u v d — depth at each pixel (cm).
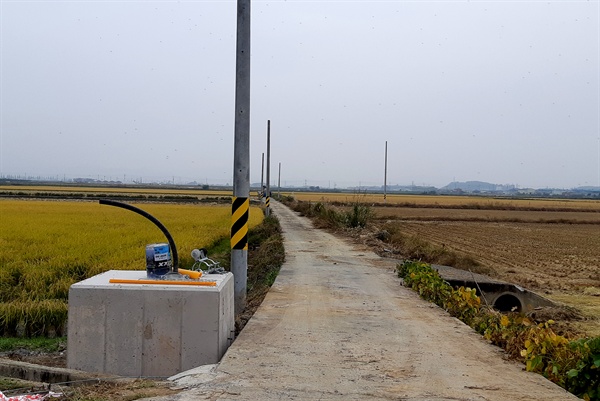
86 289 689
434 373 616
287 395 535
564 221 5916
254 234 3297
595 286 1847
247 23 1088
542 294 1673
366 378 593
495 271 2030
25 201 6544
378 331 818
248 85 1091
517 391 558
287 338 759
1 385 632
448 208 8338
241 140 1089
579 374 585
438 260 2056
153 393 554
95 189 13012
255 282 1622
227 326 749
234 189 1092
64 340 1055
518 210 8481
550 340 636
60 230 2725
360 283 1315
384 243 2625
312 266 1641
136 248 1928
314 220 4194
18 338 1072
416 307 1022
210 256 2148
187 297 684
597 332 1162
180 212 4981
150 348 684
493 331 779
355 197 5962
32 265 1529
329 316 919
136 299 686
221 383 569
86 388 598
